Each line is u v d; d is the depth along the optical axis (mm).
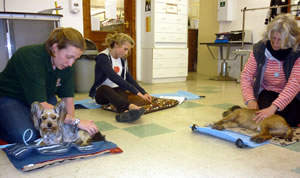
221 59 6469
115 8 5430
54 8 4348
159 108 2975
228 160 1615
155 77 5473
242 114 2182
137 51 5781
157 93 4168
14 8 4242
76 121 1737
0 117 1753
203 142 1942
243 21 5633
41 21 3949
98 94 2850
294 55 2184
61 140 1697
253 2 5809
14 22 3812
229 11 6328
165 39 5492
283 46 2127
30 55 1635
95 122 2496
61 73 1829
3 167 1487
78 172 1437
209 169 1489
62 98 1960
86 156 1612
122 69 2975
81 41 1547
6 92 1813
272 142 1908
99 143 1750
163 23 5414
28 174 1403
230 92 4340
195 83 5520
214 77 6461
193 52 8227
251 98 2352
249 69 2451
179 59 5711
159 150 1778
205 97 3863
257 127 2074
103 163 1557
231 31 5871
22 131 1678
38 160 1487
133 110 2412
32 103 1579
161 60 5492
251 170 1478
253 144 1847
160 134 2129
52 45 1542
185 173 1439
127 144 1892
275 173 1441
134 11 5617
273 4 5184
